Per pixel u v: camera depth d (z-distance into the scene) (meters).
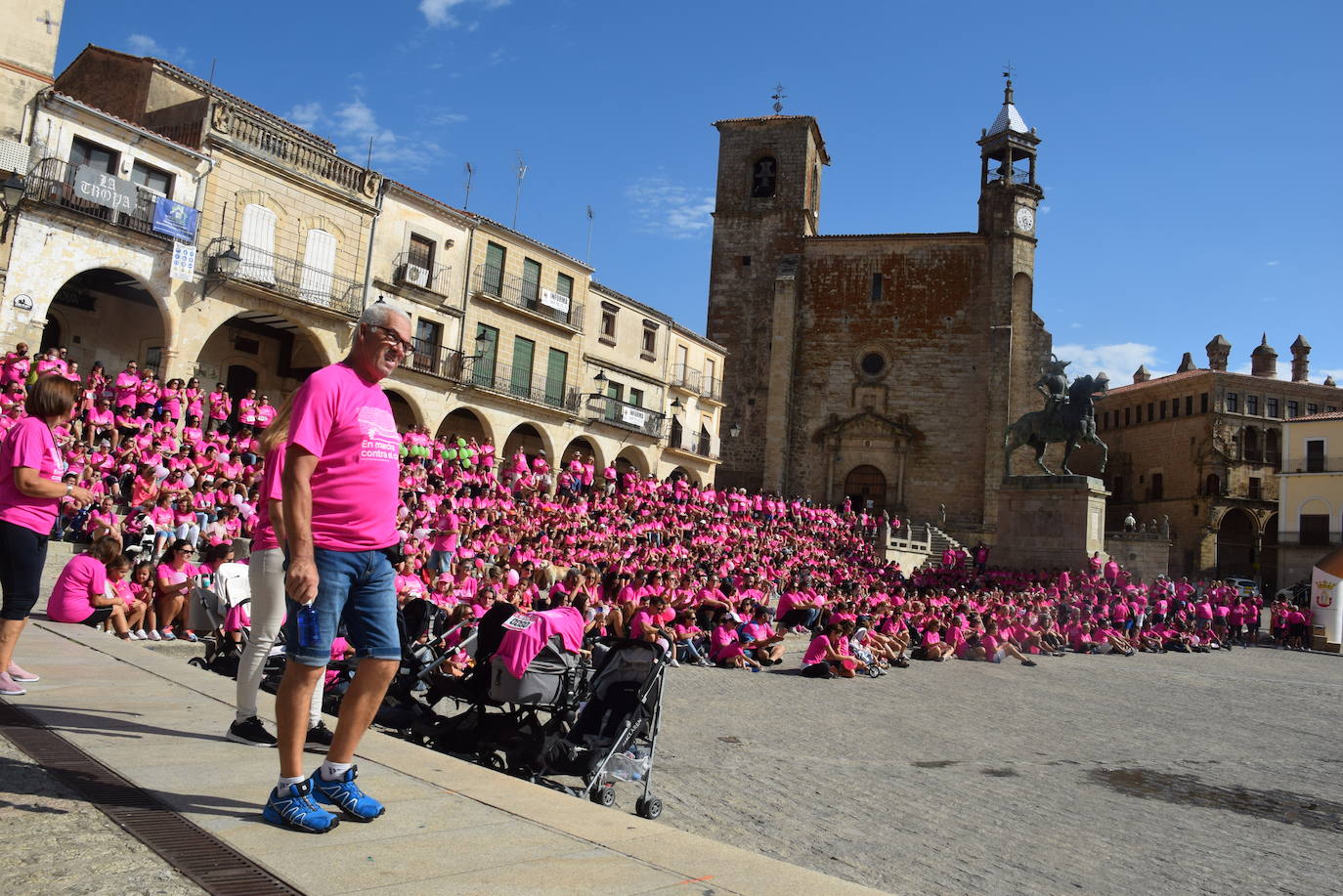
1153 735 14.53
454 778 4.98
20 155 23.62
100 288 28.80
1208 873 7.51
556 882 3.48
